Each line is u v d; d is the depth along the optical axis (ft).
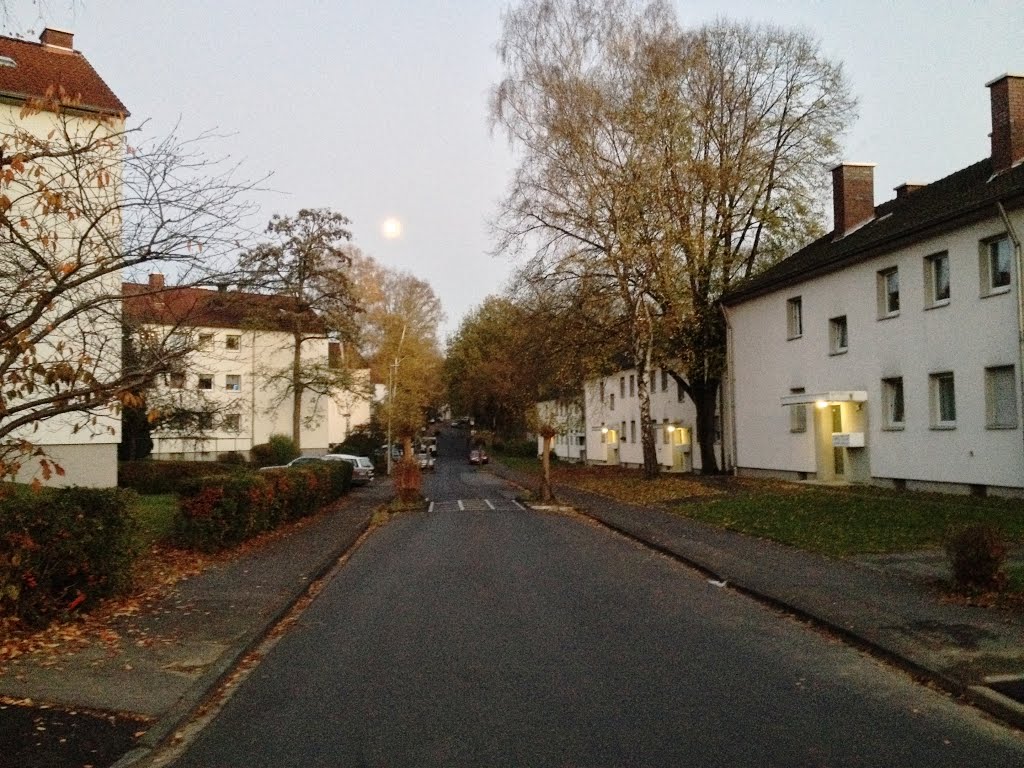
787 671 24.36
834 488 82.89
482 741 18.65
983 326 67.67
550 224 97.91
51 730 19.04
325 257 146.61
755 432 107.14
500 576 42.91
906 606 31.71
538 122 96.53
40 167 23.94
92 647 26.76
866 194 99.50
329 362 159.94
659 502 82.79
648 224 95.45
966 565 33.24
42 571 28.76
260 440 187.73
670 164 95.45
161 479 113.09
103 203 28.63
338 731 19.61
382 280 229.45
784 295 99.66
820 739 18.57
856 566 40.93
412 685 23.29
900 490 77.05
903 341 77.82
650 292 99.55
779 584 37.29
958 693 21.90
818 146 107.34
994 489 66.74
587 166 95.35
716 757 17.47
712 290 109.70
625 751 17.85
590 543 57.36
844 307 87.40
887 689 22.53
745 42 107.24
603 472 153.89
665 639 28.53
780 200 107.45
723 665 25.04
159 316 26.81
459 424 461.37
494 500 105.60
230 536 51.90
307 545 55.36
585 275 97.60
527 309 104.12
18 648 26.00
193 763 17.85
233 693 23.15
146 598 35.53
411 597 37.47
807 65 107.34
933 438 73.87
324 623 32.48
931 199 83.92
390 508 91.40
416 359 232.32
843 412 86.74
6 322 24.79
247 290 27.25
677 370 114.32
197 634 28.91
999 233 65.92
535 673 24.25
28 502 28.68
